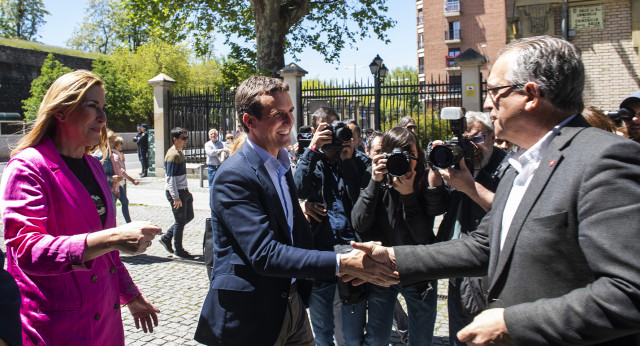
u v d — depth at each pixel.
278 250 1.80
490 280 1.49
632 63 9.91
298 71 12.91
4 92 31.92
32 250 1.64
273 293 1.93
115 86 35.19
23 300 1.78
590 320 1.10
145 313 2.24
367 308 3.06
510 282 1.35
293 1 15.98
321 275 1.79
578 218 1.22
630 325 1.06
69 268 1.67
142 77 36.94
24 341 1.77
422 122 13.35
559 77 1.36
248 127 2.09
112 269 2.05
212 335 1.93
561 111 1.40
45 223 1.76
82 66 36.62
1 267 1.33
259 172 1.96
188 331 3.98
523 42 1.46
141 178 15.95
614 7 9.98
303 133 3.43
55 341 1.76
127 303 2.19
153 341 3.79
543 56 1.38
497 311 1.26
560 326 1.14
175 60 37.84
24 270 1.68
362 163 3.32
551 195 1.29
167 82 15.53
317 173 3.08
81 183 1.95
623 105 2.80
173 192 6.16
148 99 37.12
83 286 1.83
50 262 1.63
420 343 2.78
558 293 1.25
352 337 2.89
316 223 3.03
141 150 16.77
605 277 1.11
